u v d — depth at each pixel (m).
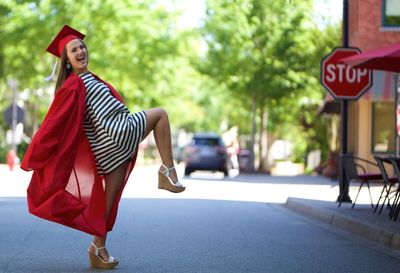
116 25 52.19
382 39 32.03
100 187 9.44
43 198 9.10
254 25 48.47
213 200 23.47
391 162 16.28
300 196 23.58
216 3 49.28
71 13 50.72
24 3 49.94
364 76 20.30
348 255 11.88
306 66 48.22
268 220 17.50
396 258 11.65
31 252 11.52
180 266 10.33
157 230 14.94
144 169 55.78
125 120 9.47
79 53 9.61
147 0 54.28
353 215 16.62
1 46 50.72
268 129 60.50
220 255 11.55
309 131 51.44
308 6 44.44
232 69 49.28
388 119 34.28
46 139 9.01
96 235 9.43
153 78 55.50
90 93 9.45
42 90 58.69
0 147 56.72
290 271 10.16
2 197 23.09
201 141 44.25
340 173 20.88
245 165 58.31
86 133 9.46
